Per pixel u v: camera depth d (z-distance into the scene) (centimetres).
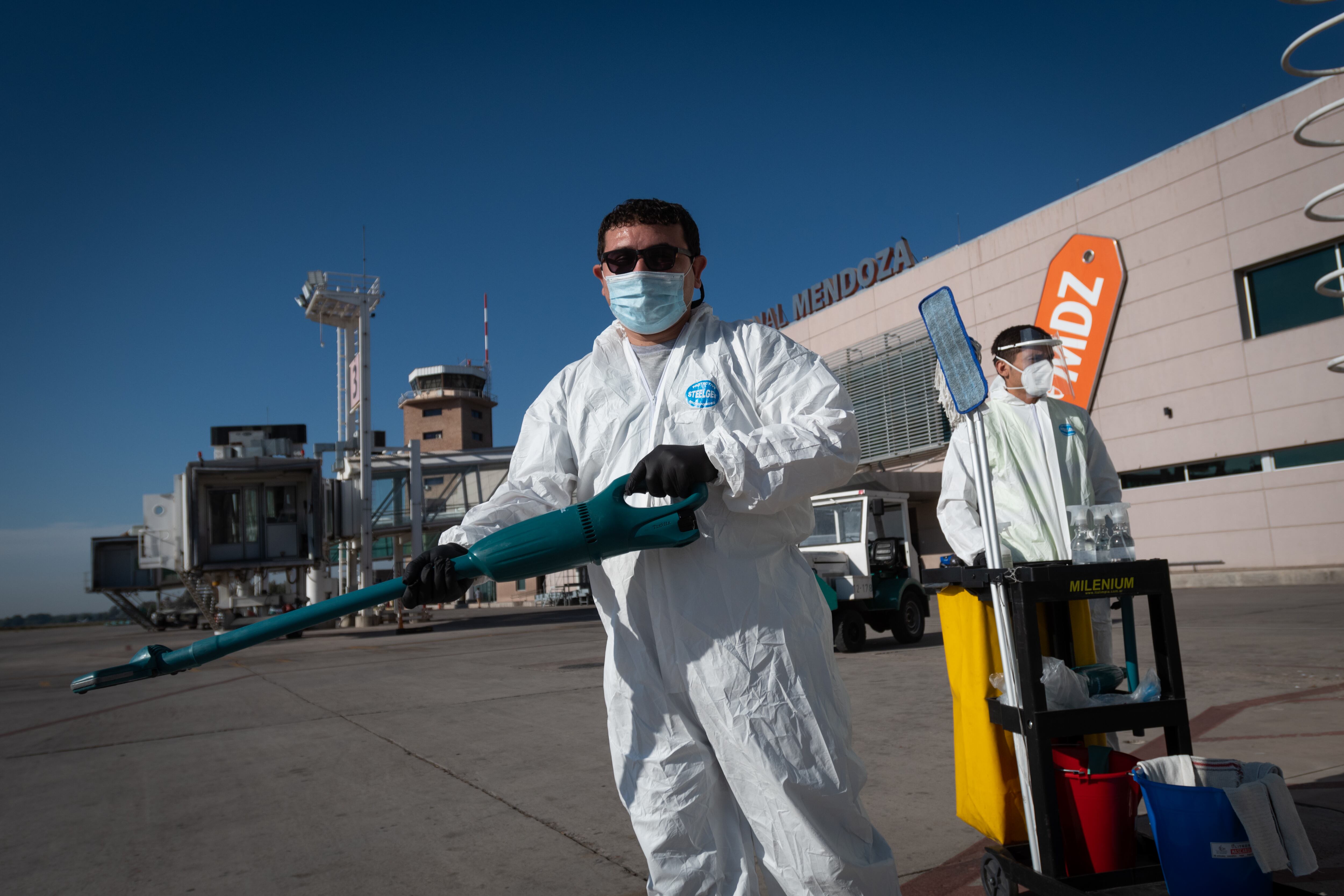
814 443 149
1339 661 584
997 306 2214
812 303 2878
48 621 9694
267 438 2367
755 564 156
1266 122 1673
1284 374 1639
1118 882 196
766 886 246
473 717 581
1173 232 1831
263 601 2234
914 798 331
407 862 290
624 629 165
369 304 2430
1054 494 285
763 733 149
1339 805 278
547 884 263
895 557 964
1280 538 1641
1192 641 762
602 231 184
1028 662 199
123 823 360
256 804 379
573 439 181
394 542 2912
